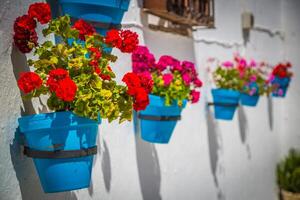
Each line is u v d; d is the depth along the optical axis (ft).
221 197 11.71
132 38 5.79
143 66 7.45
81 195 6.84
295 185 15.03
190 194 10.16
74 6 6.07
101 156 7.27
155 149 8.82
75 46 5.38
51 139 5.01
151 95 7.27
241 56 12.70
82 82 5.18
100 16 6.22
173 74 7.68
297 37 15.64
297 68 15.72
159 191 8.98
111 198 7.55
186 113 9.95
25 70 5.78
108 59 5.87
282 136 16.03
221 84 10.68
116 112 5.40
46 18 5.15
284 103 16.01
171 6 7.99
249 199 13.42
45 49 5.26
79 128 5.08
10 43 5.52
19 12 5.68
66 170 5.12
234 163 12.46
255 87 11.50
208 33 10.86
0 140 5.35
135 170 8.20
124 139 7.86
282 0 15.80
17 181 5.61
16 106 5.59
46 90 5.16
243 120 13.01
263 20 14.19
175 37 9.42
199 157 10.58
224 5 11.71
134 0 8.05
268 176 14.82
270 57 14.71
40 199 6.03
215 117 10.67
